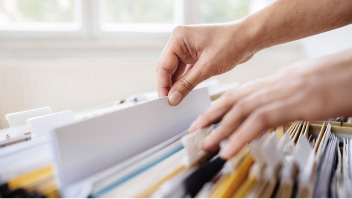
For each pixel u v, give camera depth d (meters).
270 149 0.25
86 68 1.27
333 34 0.95
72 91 1.27
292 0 0.50
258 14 0.52
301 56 1.84
